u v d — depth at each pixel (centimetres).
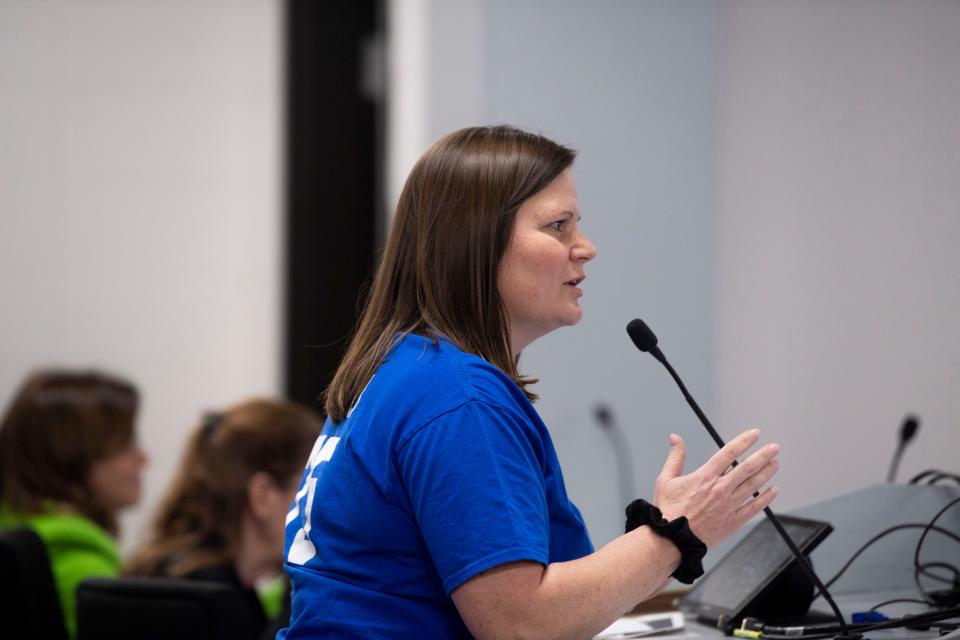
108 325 1065
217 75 1086
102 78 1068
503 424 300
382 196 1087
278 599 702
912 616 371
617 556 300
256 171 1089
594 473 807
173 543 579
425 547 308
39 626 530
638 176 804
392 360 327
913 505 453
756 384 697
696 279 764
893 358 557
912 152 544
